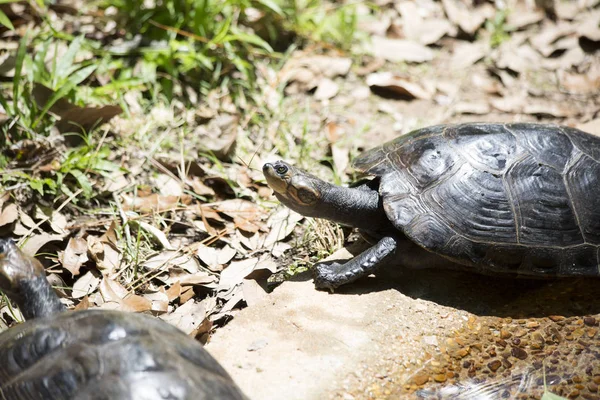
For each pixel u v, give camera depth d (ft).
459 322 5.25
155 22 6.77
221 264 5.66
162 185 6.04
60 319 4.70
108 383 4.45
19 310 5.22
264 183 6.12
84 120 6.16
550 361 5.14
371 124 6.64
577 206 5.34
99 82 6.55
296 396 4.88
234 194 6.10
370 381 4.99
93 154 6.02
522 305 5.35
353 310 5.24
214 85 6.68
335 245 5.74
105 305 5.37
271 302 5.28
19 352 4.63
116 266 5.59
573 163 5.41
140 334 4.59
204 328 5.26
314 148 6.41
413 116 6.75
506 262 5.27
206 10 6.72
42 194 5.77
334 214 5.45
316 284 5.34
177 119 6.43
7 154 5.98
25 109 6.15
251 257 5.73
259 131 6.49
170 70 6.59
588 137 5.53
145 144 6.24
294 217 5.91
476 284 5.42
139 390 4.43
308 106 6.71
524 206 5.30
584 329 5.24
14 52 6.57
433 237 5.24
